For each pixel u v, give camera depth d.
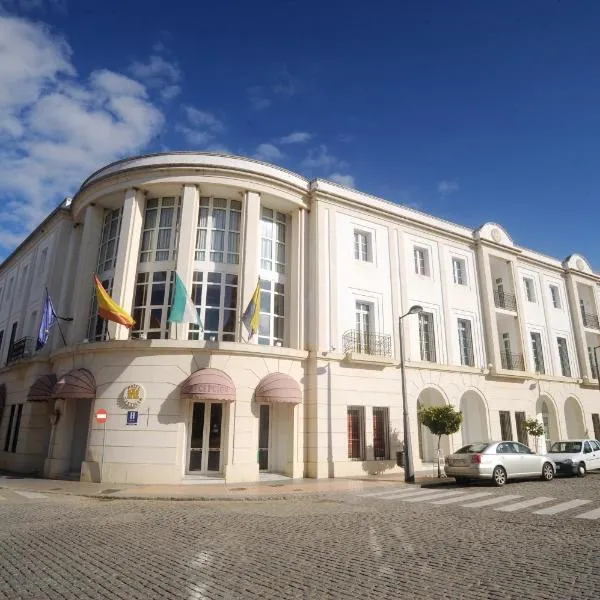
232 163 18.25
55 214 22.70
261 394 16.16
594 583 5.17
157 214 18.70
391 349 19.92
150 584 5.21
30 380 19.59
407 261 21.92
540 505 10.56
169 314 17.33
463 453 14.81
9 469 19.86
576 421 27.81
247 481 15.48
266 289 18.80
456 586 5.12
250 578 5.41
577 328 28.94
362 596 4.82
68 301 20.62
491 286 24.27
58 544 7.07
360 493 13.05
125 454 15.06
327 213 19.80
